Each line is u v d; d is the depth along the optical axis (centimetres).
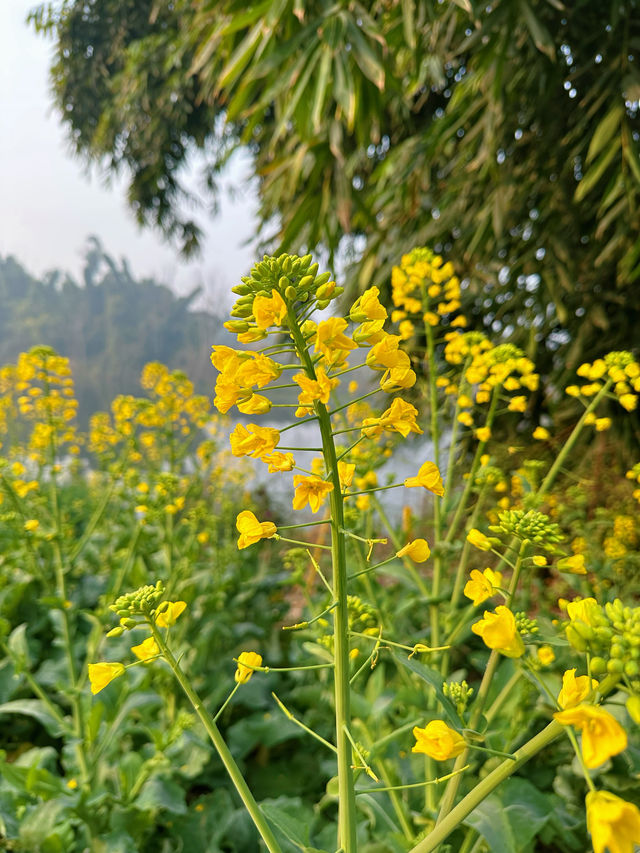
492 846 108
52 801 166
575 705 61
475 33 355
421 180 447
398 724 175
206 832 189
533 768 186
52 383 219
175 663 86
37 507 267
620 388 151
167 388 288
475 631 65
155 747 185
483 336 198
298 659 255
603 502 290
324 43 335
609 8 396
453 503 201
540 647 120
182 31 841
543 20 396
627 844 50
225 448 360
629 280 354
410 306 210
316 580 351
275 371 77
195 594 297
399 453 296
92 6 1099
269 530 81
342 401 240
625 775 142
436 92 589
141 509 235
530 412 462
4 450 381
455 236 496
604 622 60
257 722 240
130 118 1068
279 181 499
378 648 86
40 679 238
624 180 339
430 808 148
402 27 390
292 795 220
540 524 90
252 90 407
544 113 423
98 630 216
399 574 191
